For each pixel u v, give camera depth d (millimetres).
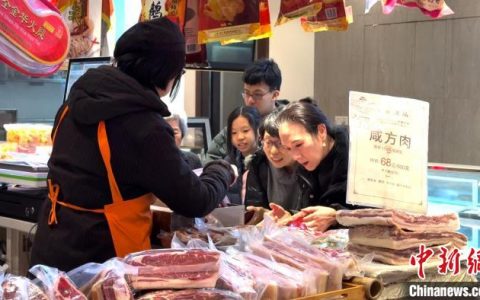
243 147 3145
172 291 1312
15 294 1215
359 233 1741
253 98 3383
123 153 1723
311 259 1539
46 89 4156
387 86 4863
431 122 4664
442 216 1735
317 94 5270
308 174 2191
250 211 2150
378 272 1586
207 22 2627
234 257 1550
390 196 1751
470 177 2480
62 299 1239
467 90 4469
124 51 1803
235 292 1344
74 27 3111
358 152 1739
